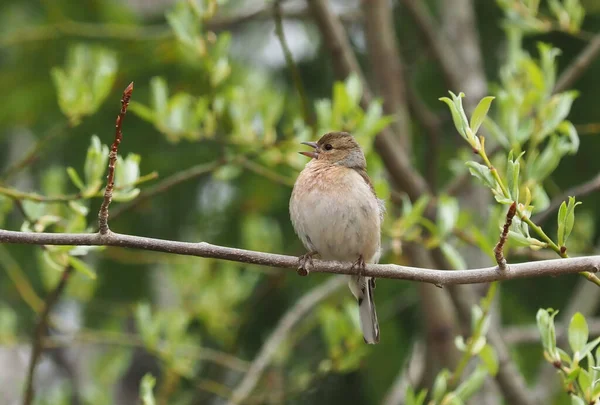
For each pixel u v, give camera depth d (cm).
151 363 1761
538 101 1012
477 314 919
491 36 1592
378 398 1461
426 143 1394
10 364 1700
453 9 1430
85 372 1623
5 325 1190
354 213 930
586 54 1194
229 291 1345
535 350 1534
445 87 1562
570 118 1467
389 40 1324
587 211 1454
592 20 1493
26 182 1591
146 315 1173
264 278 1558
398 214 1223
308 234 954
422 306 1253
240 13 1362
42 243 718
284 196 1467
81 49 1088
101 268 1491
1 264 1465
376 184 1046
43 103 1419
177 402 1368
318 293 1308
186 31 1054
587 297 1345
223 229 1470
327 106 1078
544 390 1338
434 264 1255
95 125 1405
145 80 1403
